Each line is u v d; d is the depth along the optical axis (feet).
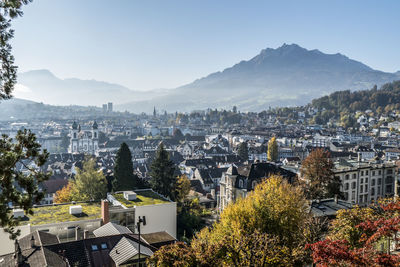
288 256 105.19
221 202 280.72
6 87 57.06
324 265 71.41
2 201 53.26
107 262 133.28
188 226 228.43
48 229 167.73
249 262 98.94
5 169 53.78
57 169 537.24
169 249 104.73
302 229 138.31
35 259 122.42
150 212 199.82
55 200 299.79
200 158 551.59
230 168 266.98
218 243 107.55
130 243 138.92
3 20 54.49
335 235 117.50
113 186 262.88
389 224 79.56
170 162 267.39
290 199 152.05
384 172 297.74
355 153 602.85
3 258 128.67
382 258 69.72
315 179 234.38
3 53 56.44
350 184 276.62
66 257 130.62
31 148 57.41
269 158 603.26
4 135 58.29
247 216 144.66
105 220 178.60
